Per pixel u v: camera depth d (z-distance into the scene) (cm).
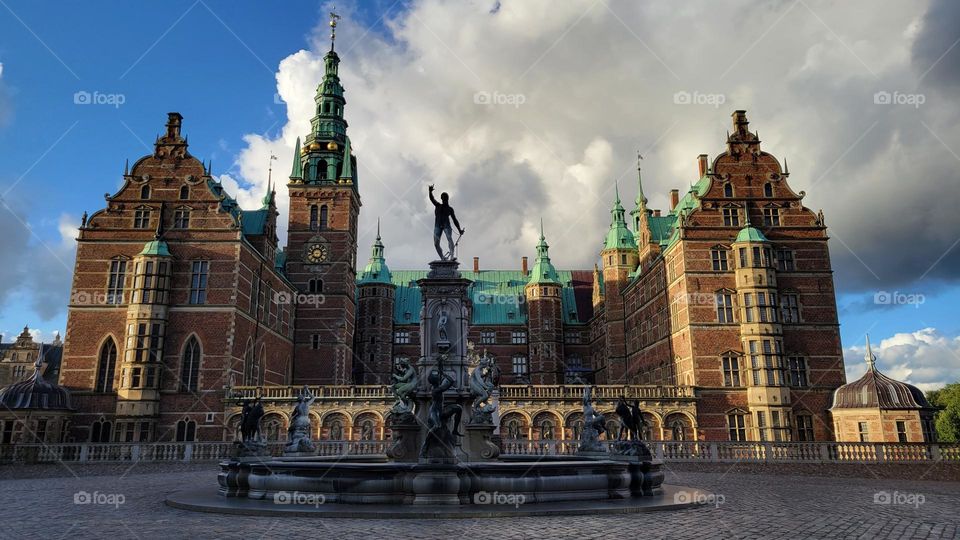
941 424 7856
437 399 1783
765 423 5081
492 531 1343
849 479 2819
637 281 7169
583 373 9056
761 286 5309
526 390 5600
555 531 1344
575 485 1788
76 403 5097
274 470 1834
